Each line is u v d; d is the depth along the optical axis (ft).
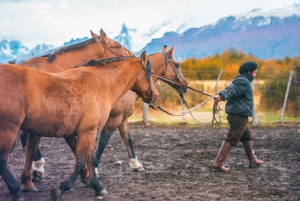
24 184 20.66
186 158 29.45
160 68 27.55
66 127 17.56
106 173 25.00
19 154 32.07
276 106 54.60
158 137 39.55
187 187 21.50
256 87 57.47
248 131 25.91
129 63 20.48
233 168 26.07
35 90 16.40
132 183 22.47
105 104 19.03
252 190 20.90
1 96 15.57
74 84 17.88
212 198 19.54
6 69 16.17
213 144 35.24
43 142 38.09
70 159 29.94
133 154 25.86
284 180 22.94
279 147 33.40
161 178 23.59
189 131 43.55
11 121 15.72
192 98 60.90
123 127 25.72
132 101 24.95
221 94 24.12
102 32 24.58
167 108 58.85
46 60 22.57
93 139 18.37
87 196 19.97
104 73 19.60
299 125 46.24
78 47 23.75
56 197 17.42
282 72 58.54
